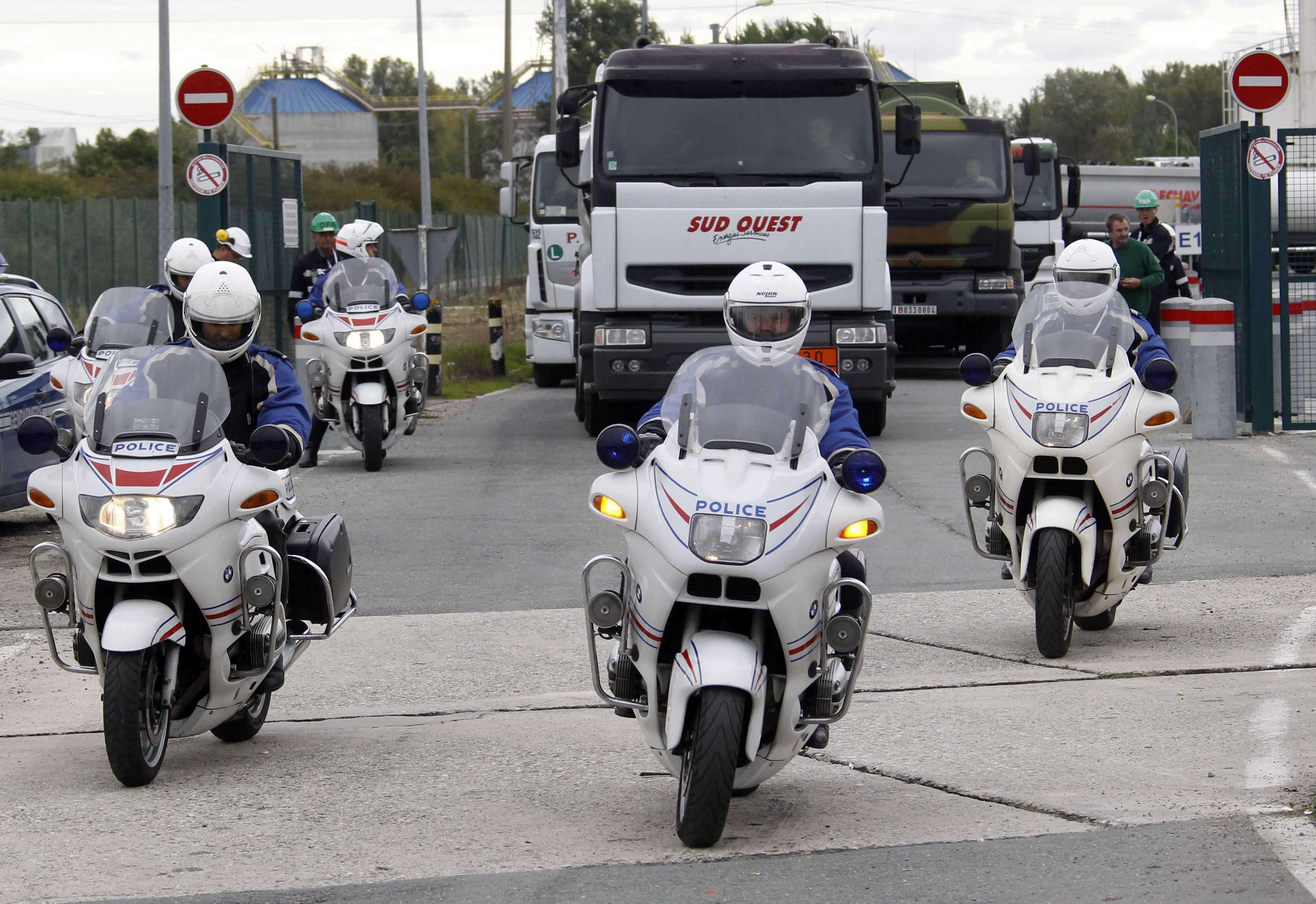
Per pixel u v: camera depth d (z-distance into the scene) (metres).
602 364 26.69
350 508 22.25
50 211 53.84
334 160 186.62
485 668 13.92
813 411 9.35
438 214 96.56
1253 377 28.06
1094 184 71.44
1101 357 13.82
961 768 10.54
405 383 25.77
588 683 13.40
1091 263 14.00
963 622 15.32
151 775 10.42
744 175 26.14
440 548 19.30
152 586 10.34
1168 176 72.06
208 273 11.21
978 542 19.16
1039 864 8.51
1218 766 10.27
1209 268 30.53
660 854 8.93
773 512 8.72
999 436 13.80
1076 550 13.84
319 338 25.50
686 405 9.23
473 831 9.45
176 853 9.09
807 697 9.26
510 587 17.17
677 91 26.39
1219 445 26.72
